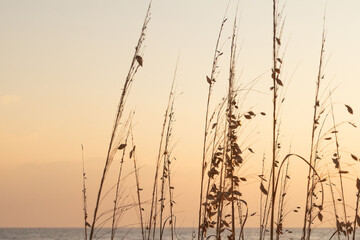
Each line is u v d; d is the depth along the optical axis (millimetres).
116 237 32281
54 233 69375
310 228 3625
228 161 3320
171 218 3838
